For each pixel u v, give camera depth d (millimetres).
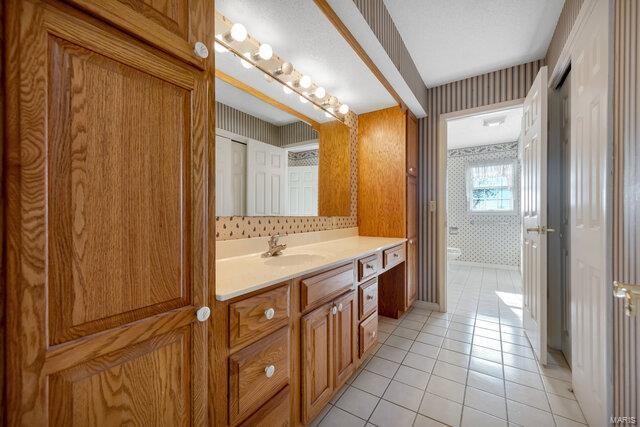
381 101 2377
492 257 4867
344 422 1313
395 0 1636
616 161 981
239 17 1365
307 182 2078
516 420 1322
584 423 1296
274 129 1801
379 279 2621
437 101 2764
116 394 580
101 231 557
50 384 488
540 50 2154
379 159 2586
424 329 2322
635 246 865
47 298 482
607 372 1033
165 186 670
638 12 836
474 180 5047
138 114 614
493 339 2137
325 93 2174
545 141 1716
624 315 928
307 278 1203
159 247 660
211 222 783
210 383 807
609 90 1014
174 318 686
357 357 1604
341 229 2414
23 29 444
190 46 712
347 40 1501
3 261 440
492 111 2494
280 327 1062
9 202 440
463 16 1774
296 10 1307
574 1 1488
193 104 725
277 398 1029
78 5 506
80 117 521
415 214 2805
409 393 1519
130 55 593
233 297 865
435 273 2795
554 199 1983
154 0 636
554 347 1997
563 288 1944
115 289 581
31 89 454
